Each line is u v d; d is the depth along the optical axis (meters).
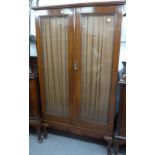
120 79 1.54
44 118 1.92
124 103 1.51
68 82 1.68
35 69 1.91
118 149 1.74
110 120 1.62
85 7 1.40
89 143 1.93
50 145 1.89
